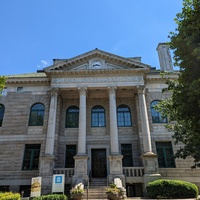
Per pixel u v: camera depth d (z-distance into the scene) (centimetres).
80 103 2389
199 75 1153
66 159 2434
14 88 2697
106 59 2627
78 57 2581
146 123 2286
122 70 2508
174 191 1714
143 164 2112
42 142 2405
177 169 2209
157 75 2658
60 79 2522
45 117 2523
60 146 2472
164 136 2428
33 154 2386
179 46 1184
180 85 1263
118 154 2119
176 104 1280
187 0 1189
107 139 2508
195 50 1027
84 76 2531
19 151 2377
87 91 2544
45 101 2622
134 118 2617
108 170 2339
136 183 2097
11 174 2262
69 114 2681
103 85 2483
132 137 2516
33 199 1519
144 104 2388
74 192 1642
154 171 2036
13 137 2438
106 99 2741
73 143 2491
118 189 1673
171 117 1542
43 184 1977
